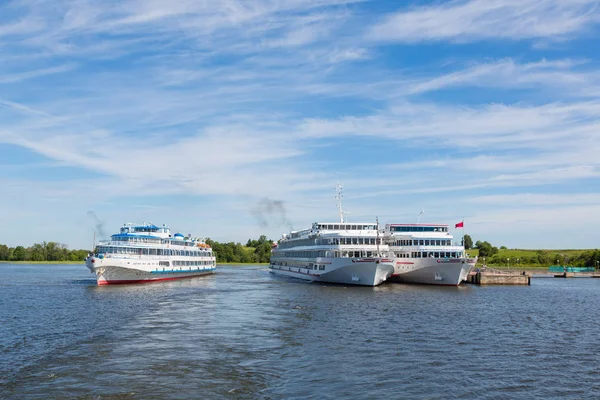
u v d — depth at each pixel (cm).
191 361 4594
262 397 3659
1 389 3800
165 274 14588
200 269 17788
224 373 4228
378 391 3806
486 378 4191
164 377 4109
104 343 5322
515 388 3950
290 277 16638
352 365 4497
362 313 7519
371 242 12769
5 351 4969
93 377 4103
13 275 18112
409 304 8738
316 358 4731
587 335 6150
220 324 6500
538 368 4522
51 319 6931
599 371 4462
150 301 9106
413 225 13388
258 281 14762
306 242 14925
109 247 12688
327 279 13275
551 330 6462
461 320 7044
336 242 12769
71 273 19738
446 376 4216
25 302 8962
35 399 3588
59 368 4356
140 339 5531
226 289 11731
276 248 19688
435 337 5775
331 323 6612
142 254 13350
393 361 4650
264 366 4447
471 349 5203
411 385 3959
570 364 4691
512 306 8962
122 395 3681
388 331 6084
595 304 9631
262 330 6081
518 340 5734
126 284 13138
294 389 3831
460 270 12406
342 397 3666
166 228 15162
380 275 11988
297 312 7606
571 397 3769
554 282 16662
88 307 8225
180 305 8481
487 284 14988
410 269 12838
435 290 11669
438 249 12888
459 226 13212
